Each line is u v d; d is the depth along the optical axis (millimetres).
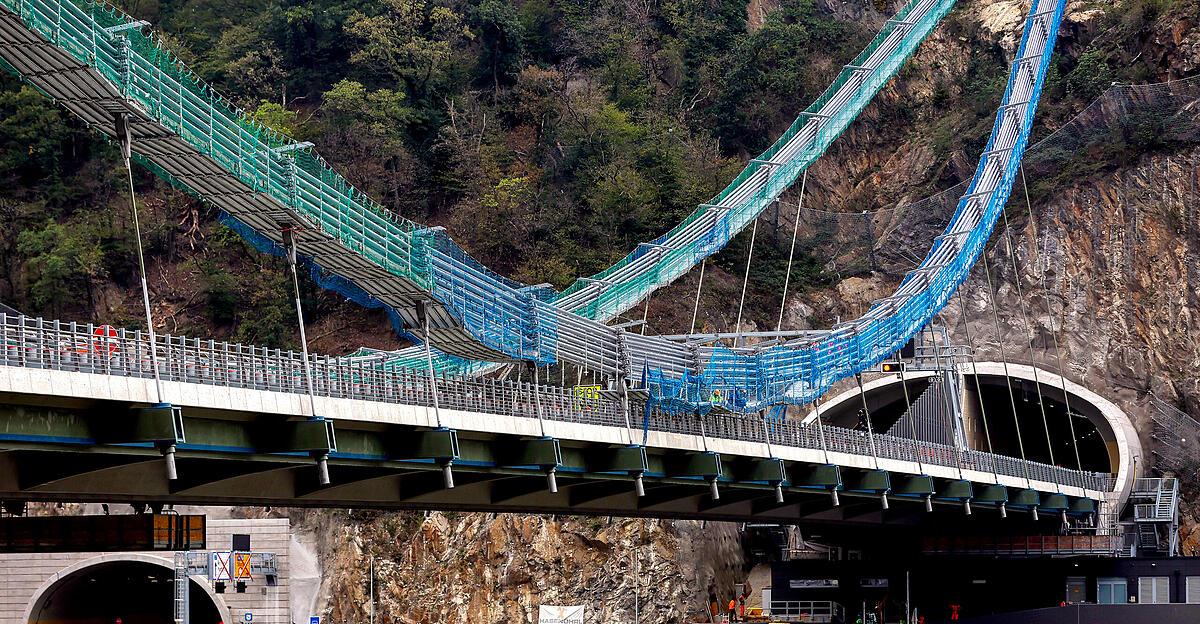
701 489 97688
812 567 135000
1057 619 118812
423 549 131750
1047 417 166250
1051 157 168750
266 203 67812
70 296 155125
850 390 150875
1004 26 192250
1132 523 139125
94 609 134250
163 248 161125
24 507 72375
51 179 162125
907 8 173500
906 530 136125
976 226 145625
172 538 65062
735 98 183125
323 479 64062
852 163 189125
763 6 198000
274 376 63938
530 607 128250
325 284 77625
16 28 56281
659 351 95875
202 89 65188
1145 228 161250
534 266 154250
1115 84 171250
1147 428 153500
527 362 86938
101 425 55125
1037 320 162875
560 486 84750
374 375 70562
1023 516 138000
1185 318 157375
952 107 191375
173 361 59125
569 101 172625
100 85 59219
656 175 164750
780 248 171875
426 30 178625
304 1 180375
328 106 165625
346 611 132500
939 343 153875
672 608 129875
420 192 164125
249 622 123625
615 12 188375
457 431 72938
